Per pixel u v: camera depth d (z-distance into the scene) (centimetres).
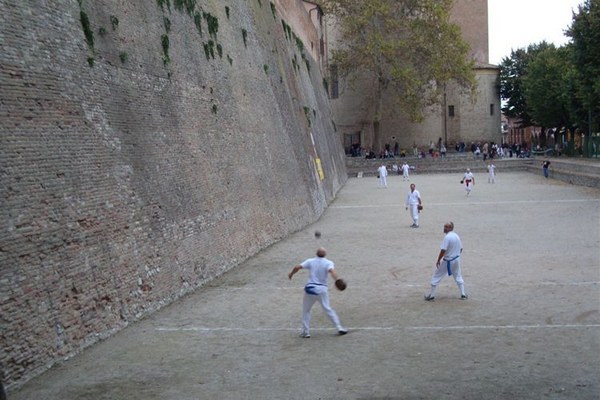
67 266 1220
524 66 8538
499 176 6125
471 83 6856
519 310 1439
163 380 1069
